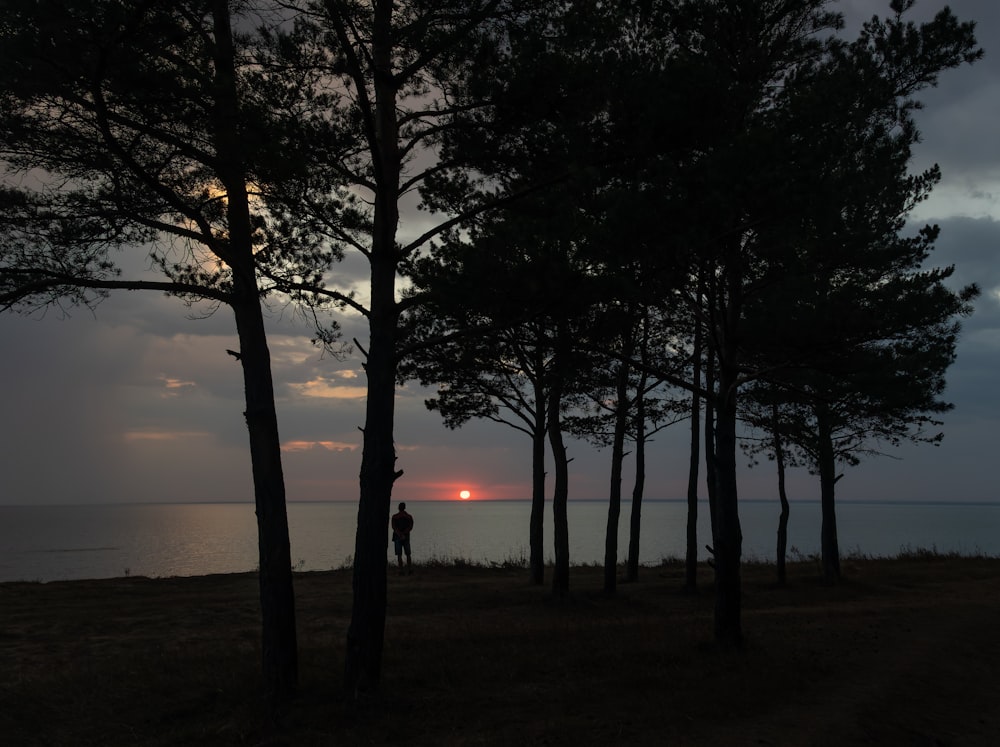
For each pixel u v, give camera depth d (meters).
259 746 6.75
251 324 8.37
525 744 6.61
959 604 16.98
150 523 181.88
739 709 7.73
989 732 7.48
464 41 8.34
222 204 9.08
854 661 10.34
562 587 16.66
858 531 122.50
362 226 9.53
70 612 14.61
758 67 11.37
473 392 21.03
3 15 6.47
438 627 13.21
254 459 8.23
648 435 22.73
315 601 16.56
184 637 12.20
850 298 11.38
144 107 7.35
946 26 12.79
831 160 9.73
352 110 9.04
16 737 7.09
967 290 11.84
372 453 8.35
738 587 11.14
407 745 6.71
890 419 18.88
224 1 8.12
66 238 8.11
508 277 8.36
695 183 8.65
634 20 9.55
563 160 8.58
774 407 21.36
